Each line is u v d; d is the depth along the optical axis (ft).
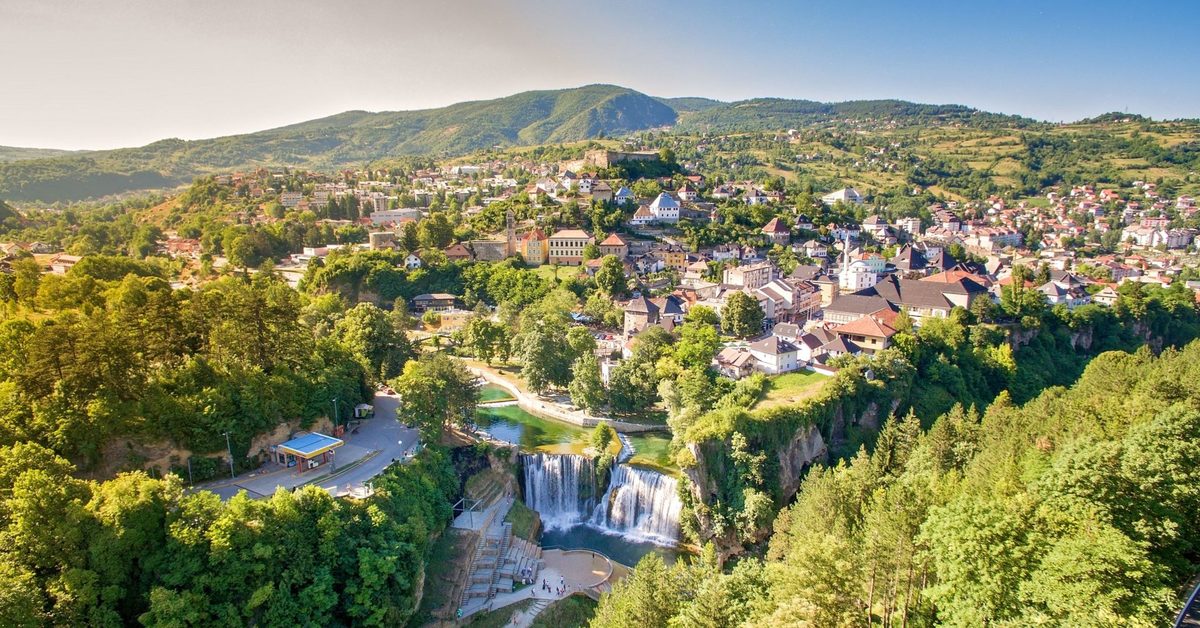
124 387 329.11
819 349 587.68
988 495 241.35
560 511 451.94
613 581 372.38
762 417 449.48
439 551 358.43
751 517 400.47
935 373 574.56
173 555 261.44
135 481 273.54
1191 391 333.01
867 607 225.35
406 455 392.88
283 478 350.43
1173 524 205.87
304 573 284.82
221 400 351.25
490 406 569.64
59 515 249.75
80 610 240.32
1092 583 182.09
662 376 546.67
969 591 202.18
